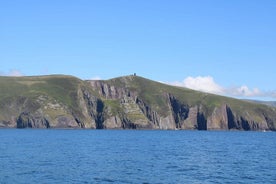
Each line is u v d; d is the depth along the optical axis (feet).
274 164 281.95
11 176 203.31
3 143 460.14
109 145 472.03
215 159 314.96
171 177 213.66
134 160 293.84
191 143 568.00
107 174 217.36
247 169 250.98
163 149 421.18
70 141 547.08
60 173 216.33
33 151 350.23
